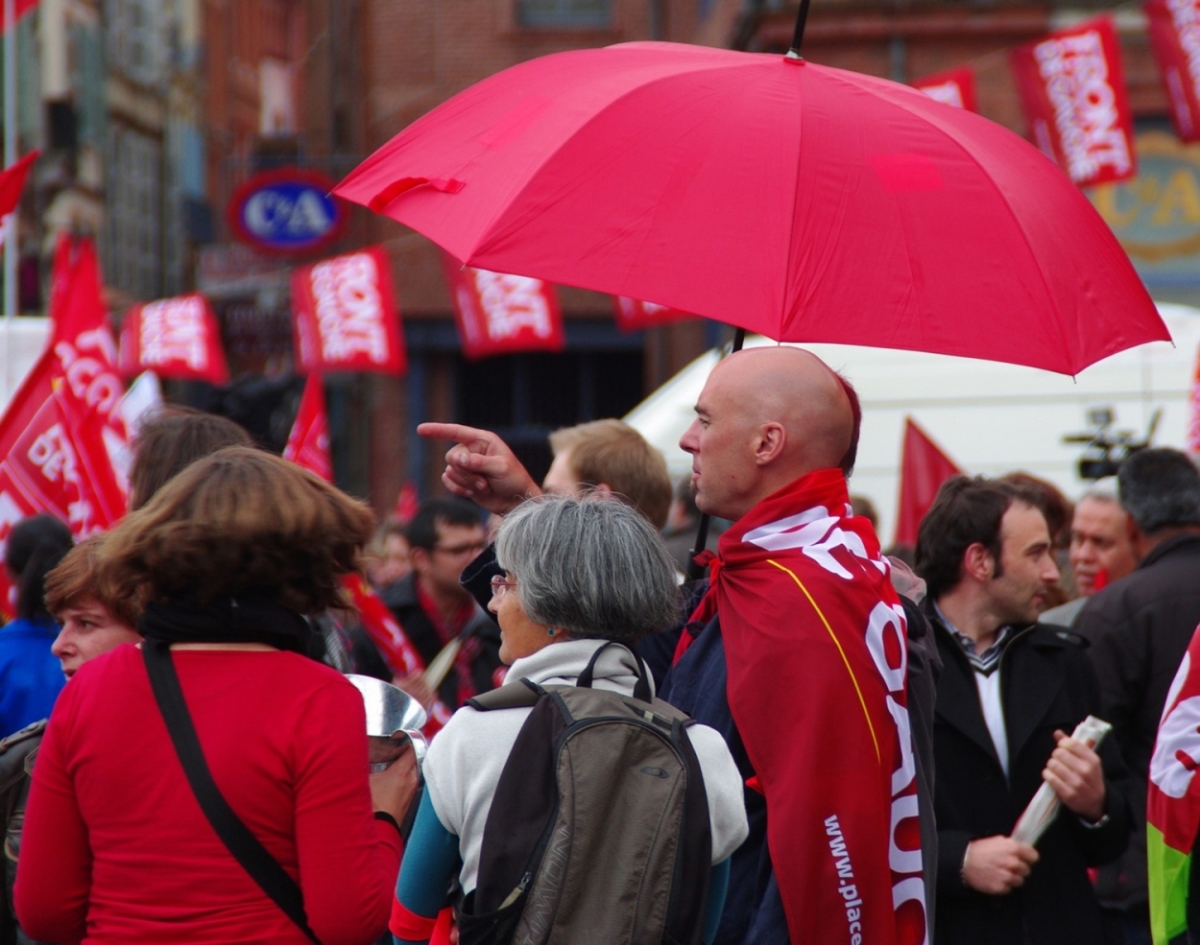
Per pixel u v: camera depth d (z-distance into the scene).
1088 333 9.55
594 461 13.98
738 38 49.31
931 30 46.31
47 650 13.70
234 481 8.42
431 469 69.00
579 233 8.89
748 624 9.25
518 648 9.20
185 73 79.50
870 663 9.02
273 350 65.31
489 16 68.75
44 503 16.89
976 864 11.96
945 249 9.27
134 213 74.56
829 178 9.30
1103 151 31.00
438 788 8.52
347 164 69.44
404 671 16.09
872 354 30.56
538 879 8.01
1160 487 15.52
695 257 8.84
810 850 8.59
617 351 69.94
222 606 8.35
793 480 9.73
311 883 7.96
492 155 9.56
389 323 33.84
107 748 8.13
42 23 66.31
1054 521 17.30
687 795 8.41
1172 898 11.72
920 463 23.27
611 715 8.46
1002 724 12.88
